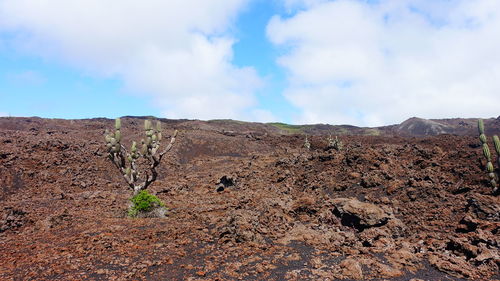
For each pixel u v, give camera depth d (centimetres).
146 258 895
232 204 1591
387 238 1070
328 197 1648
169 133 4738
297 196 1825
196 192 2086
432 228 1199
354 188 1755
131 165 1684
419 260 921
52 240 1054
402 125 10206
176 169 3144
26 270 795
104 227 1192
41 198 1859
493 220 1140
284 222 1289
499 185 1359
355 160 2114
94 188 2239
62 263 841
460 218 1227
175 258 908
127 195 1967
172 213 1482
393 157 2211
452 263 873
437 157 2156
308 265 873
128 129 5150
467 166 1828
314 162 2442
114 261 865
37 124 5456
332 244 1049
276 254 956
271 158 3070
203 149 4362
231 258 917
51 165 2489
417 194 1509
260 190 1964
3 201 1798
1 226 1252
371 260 886
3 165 2272
